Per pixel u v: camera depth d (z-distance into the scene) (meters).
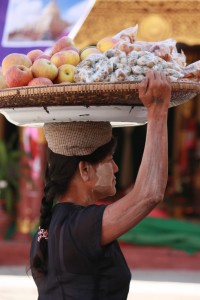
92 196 3.50
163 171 3.08
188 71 3.50
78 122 3.44
